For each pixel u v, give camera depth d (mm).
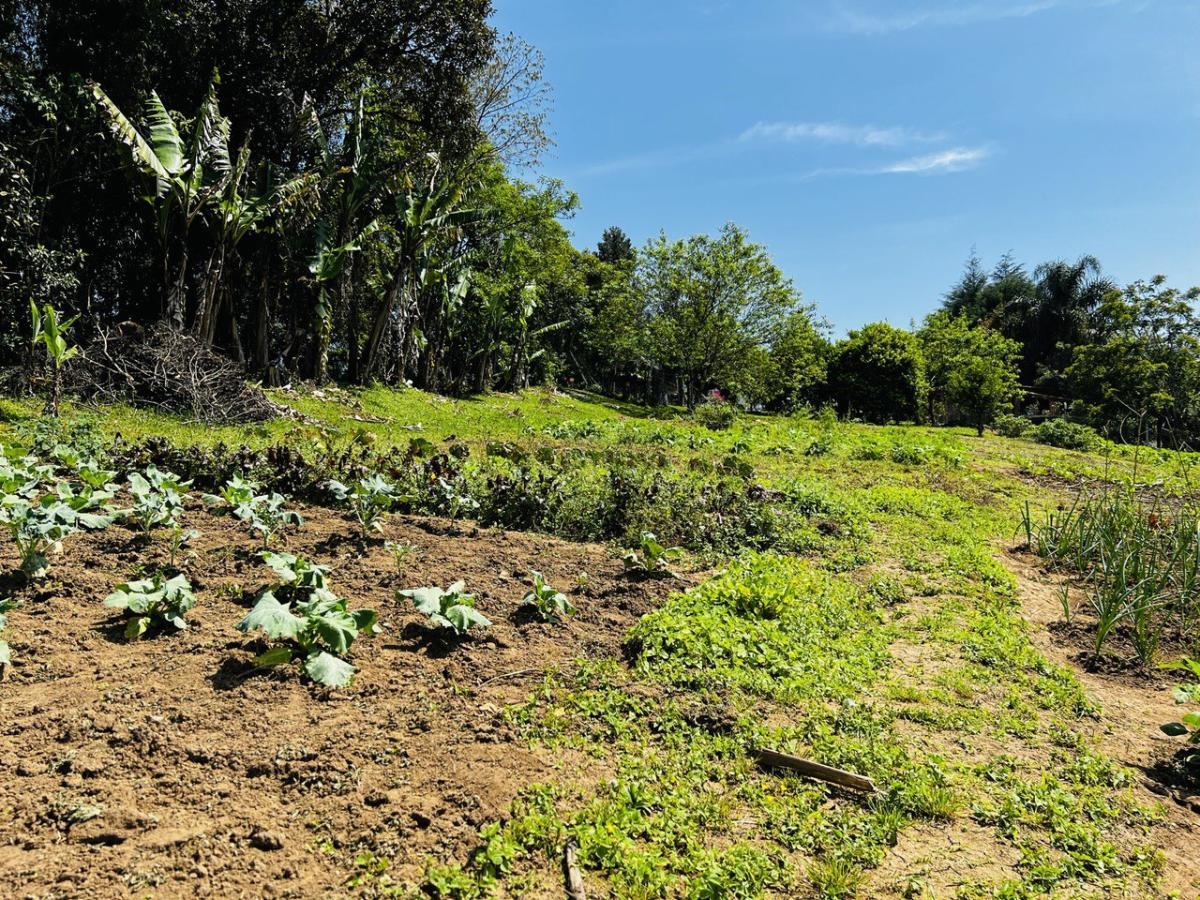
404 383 27219
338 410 18062
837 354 44250
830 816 3125
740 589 5496
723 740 3615
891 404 41312
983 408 35094
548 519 7391
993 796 3367
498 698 3783
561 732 3541
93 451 7395
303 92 20297
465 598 4406
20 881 2297
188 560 5027
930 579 6879
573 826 2850
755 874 2682
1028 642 5387
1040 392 45875
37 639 3809
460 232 28328
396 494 7062
